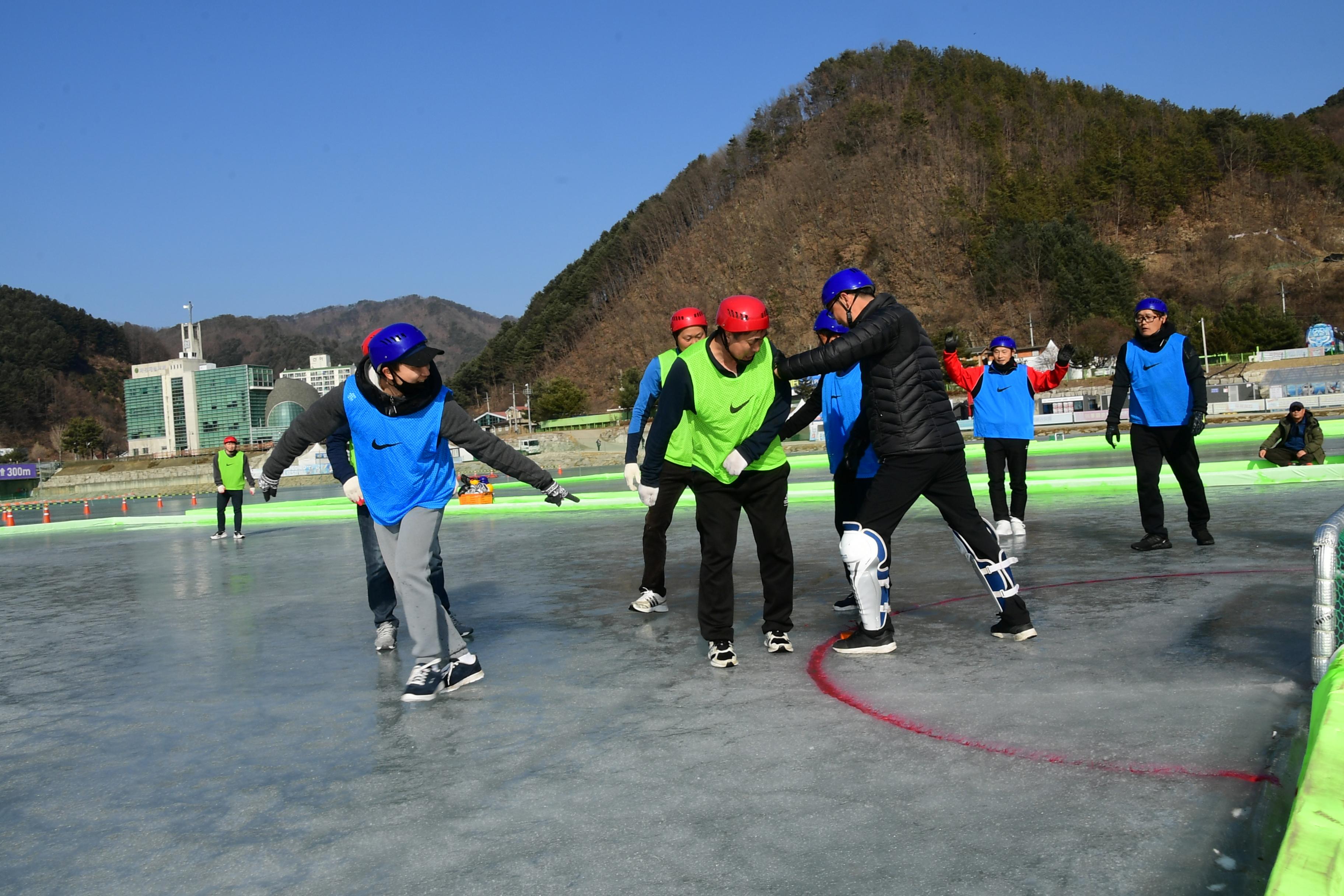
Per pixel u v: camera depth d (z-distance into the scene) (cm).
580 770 271
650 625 489
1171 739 266
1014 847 206
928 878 195
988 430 754
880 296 398
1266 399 4919
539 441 8106
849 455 488
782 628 408
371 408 365
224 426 15088
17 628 595
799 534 880
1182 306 11594
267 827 242
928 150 14675
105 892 210
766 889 194
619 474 2933
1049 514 907
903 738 282
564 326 16538
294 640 501
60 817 258
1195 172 14112
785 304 13875
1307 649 354
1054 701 309
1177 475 638
